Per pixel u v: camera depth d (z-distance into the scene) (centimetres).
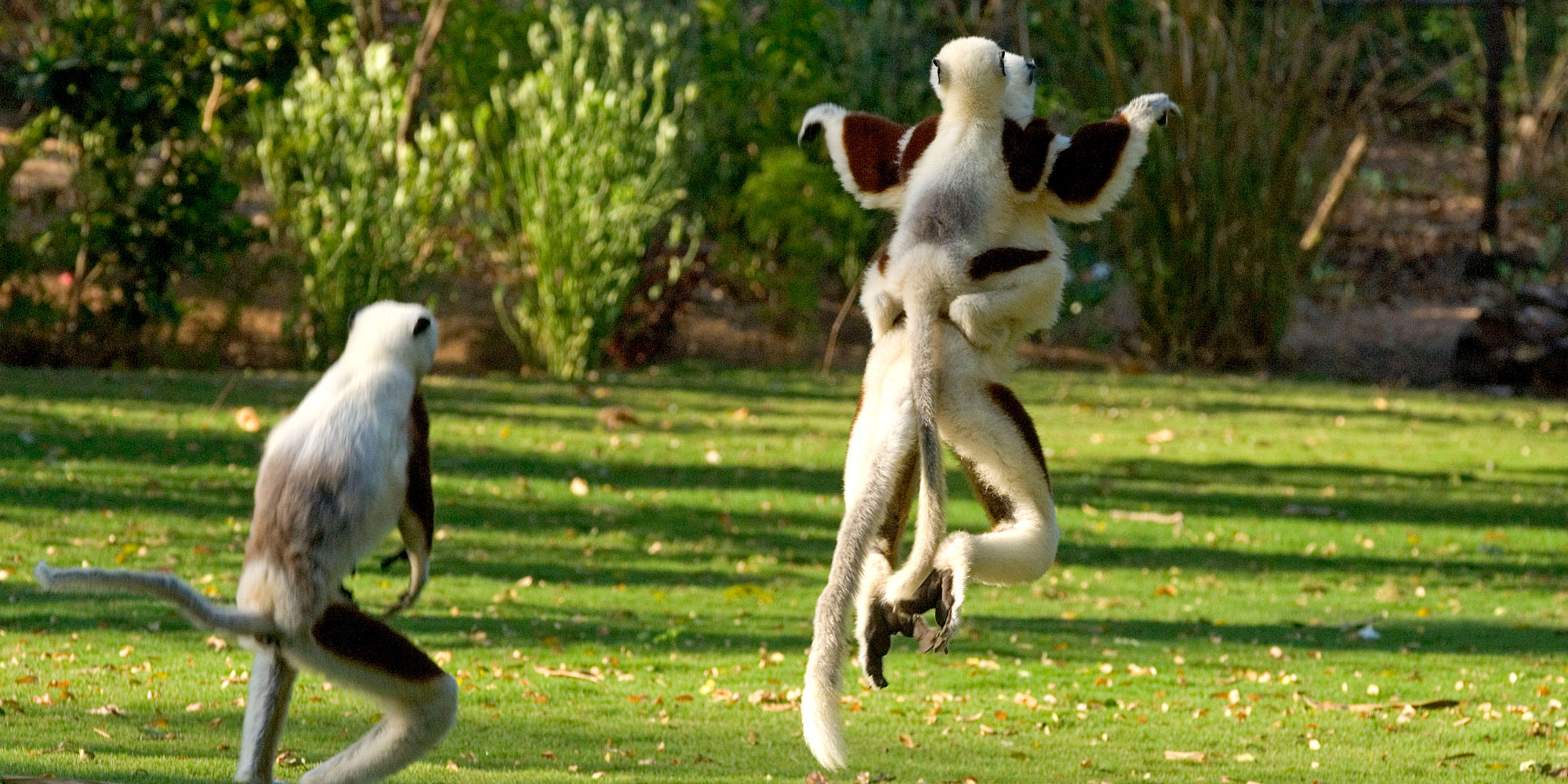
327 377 879
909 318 867
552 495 2216
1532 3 4969
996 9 3881
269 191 3419
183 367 3206
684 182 3678
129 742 1098
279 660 865
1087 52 3988
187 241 3091
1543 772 1170
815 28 3772
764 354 3769
